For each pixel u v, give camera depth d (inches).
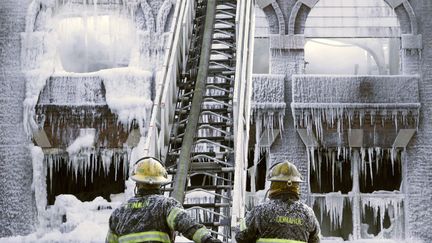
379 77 645.3
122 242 206.2
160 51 653.3
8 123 639.8
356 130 641.6
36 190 632.4
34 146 639.1
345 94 642.8
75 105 637.9
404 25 662.5
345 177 815.7
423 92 645.9
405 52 656.4
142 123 633.0
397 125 641.0
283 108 642.2
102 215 631.8
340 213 648.4
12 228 629.9
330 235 753.0
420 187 636.1
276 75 648.4
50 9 658.2
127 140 636.1
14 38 651.5
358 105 639.8
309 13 684.1
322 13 689.0
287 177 214.5
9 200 633.0
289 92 649.0
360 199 647.8
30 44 649.0
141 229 204.7
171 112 391.2
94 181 799.1
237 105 365.1
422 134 641.6
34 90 639.8
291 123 645.3
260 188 743.7
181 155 354.9
